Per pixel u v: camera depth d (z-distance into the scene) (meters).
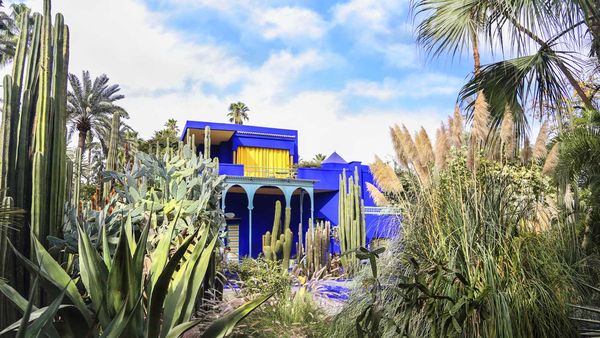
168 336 2.25
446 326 2.77
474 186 3.82
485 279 3.27
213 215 4.72
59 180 3.42
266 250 9.55
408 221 4.04
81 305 2.37
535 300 3.25
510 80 5.48
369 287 3.69
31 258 3.04
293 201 20.98
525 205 4.05
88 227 3.29
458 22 5.53
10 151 3.26
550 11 4.36
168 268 2.21
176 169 4.89
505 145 4.19
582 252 4.21
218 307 4.31
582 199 5.16
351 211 12.80
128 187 4.11
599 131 4.65
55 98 3.44
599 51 4.88
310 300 4.57
